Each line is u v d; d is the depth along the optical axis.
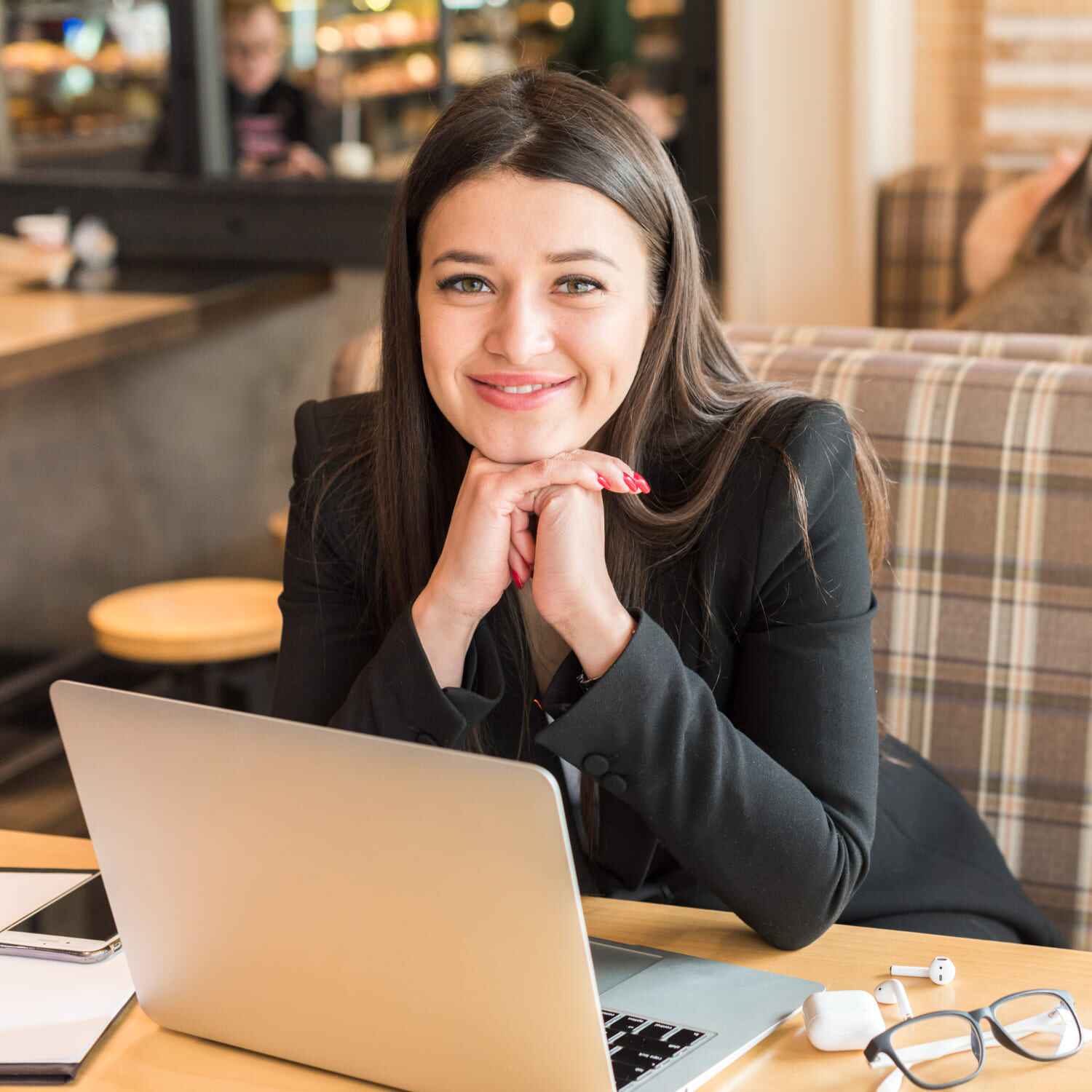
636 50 3.87
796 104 3.71
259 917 0.80
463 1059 0.77
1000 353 1.61
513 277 1.00
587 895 1.06
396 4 4.00
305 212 4.09
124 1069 0.83
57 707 0.82
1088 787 1.43
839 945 0.97
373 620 1.24
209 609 2.77
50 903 1.00
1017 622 1.45
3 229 4.41
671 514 1.11
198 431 4.01
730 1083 0.80
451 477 1.19
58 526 3.80
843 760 1.04
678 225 1.07
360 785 0.73
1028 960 0.93
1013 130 3.85
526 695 1.14
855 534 1.11
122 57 4.25
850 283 3.76
